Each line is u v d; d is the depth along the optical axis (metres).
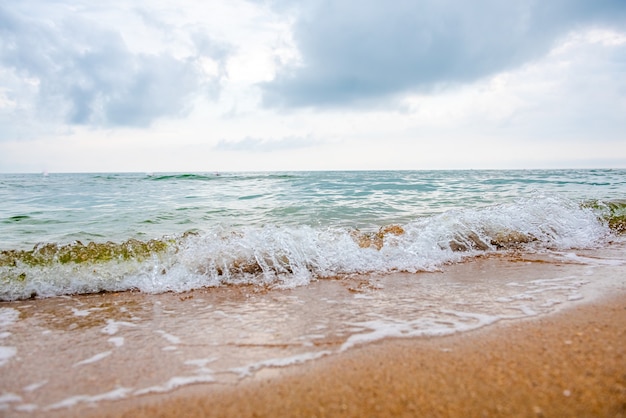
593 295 3.17
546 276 3.89
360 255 4.64
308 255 4.50
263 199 11.05
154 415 1.69
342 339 2.45
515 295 3.26
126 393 1.87
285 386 1.88
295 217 7.70
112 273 3.99
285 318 2.88
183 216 7.85
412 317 2.80
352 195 12.21
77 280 3.83
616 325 2.48
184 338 2.54
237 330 2.67
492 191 13.59
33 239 5.62
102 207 9.23
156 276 4.00
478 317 2.74
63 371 2.10
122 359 2.24
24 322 2.90
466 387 1.79
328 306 3.15
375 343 2.36
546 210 6.72
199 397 1.82
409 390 1.79
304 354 2.24
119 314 3.08
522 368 1.94
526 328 2.48
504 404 1.64
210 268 4.16
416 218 7.51
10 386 1.95
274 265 4.29
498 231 5.65
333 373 1.99
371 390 1.80
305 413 1.64
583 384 1.77
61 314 3.09
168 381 1.97
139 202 10.33
